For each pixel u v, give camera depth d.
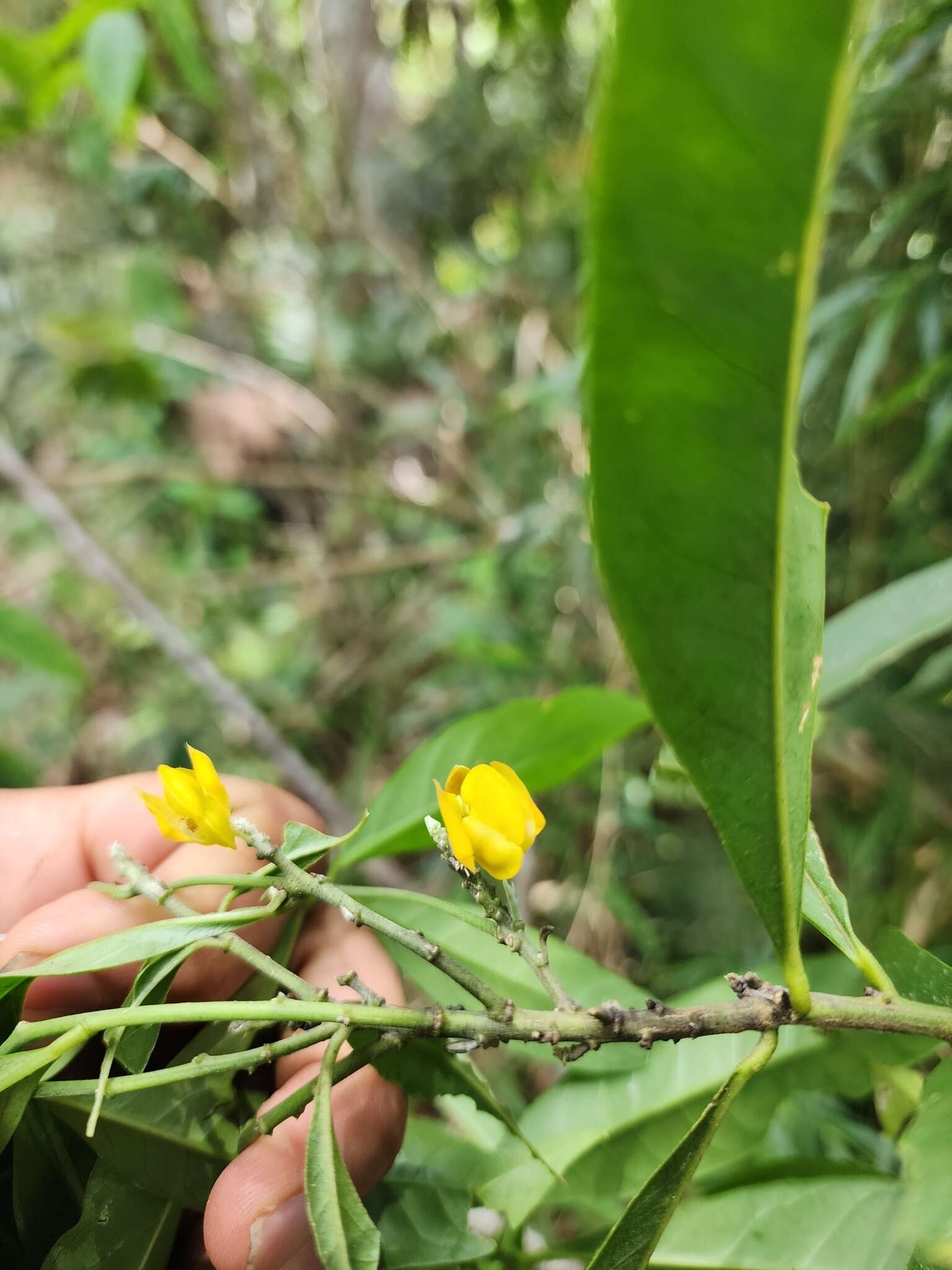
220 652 0.56
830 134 0.06
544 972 0.10
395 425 0.52
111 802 0.19
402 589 0.53
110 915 0.15
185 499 0.58
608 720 0.16
